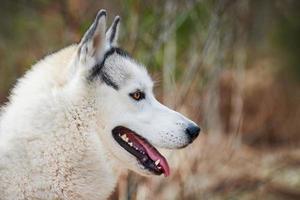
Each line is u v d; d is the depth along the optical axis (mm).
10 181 7527
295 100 20734
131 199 11273
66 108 7691
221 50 14570
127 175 11203
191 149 13414
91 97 7809
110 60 8055
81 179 7758
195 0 13742
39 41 18578
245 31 16688
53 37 17891
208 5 14398
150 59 12367
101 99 7875
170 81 13070
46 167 7594
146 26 13039
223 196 13641
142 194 11742
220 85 18453
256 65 21531
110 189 8062
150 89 8344
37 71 8000
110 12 15750
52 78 7816
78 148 7730
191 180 12594
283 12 22016
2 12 19453
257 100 20531
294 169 16062
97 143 7848
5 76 18516
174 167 12641
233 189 13945
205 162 14227
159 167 8148
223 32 14570
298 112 20484
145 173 8148
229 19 14852
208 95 14344
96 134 7863
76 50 7844
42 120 7609
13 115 7723
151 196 12094
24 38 18844
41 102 7664
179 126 8188
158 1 13297
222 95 18688
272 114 20422
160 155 8219
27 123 7598
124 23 12812
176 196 12453
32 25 18672
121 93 8023
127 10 12969
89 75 7805
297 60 21641
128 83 8078
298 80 21344
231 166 14883
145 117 8172
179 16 13641
